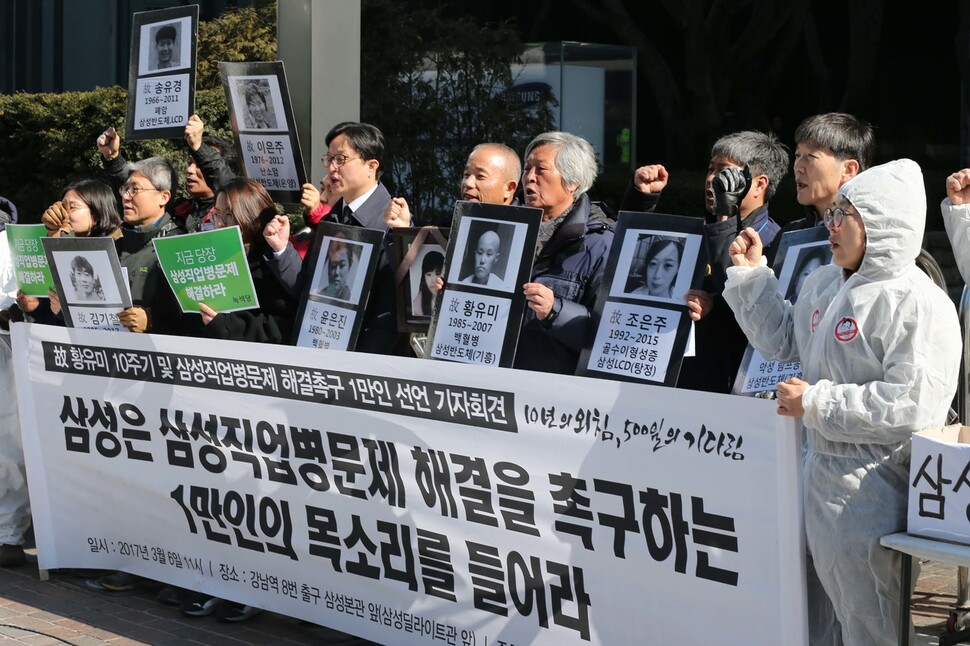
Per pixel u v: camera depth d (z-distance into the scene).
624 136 12.92
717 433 3.52
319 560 4.69
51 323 6.05
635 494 3.73
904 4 18.64
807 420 3.28
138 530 5.35
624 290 3.96
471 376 4.11
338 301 4.66
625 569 3.78
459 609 4.26
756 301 3.59
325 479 4.62
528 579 4.05
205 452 5.02
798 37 15.34
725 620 3.55
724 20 14.86
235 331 5.04
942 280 4.48
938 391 3.19
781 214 12.37
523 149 11.52
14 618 5.20
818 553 3.38
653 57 15.42
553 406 3.92
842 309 3.31
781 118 18.28
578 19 18.12
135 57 5.89
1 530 5.93
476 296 4.18
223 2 14.61
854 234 3.26
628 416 3.73
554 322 4.11
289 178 5.52
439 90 11.40
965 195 4.23
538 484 3.98
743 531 3.49
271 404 4.75
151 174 5.59
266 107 5.50
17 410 5.90
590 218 4.55
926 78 18.83
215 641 4.89
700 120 14.90
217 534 5.04
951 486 3.10
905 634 3.22
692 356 4.21
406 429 4.33
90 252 5.25
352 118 6.27
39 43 16.16
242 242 4.96
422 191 11.38
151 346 5.14
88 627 5.08
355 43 6.26
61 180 11.36
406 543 4.39
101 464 5.42
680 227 3.90
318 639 4.87
